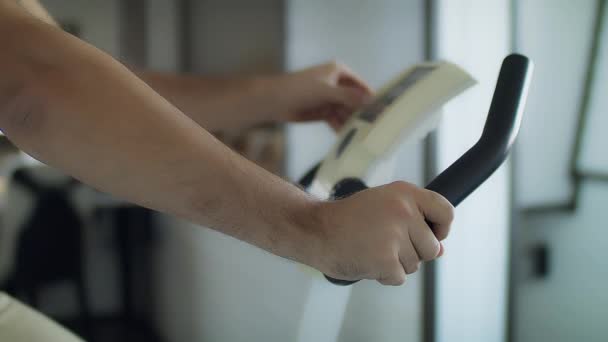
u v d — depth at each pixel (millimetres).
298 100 1051
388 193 527
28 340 762
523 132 2217
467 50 2160
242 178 509
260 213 510
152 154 483
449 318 2291
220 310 3000
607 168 2234
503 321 2332
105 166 483
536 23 2182
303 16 2547
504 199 2266
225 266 2941
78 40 516
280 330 2564
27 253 2953
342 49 2502
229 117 1051
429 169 2141
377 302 2479
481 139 638
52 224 2988
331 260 521
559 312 2354
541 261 2340
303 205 529
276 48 2592
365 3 2387
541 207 2312
